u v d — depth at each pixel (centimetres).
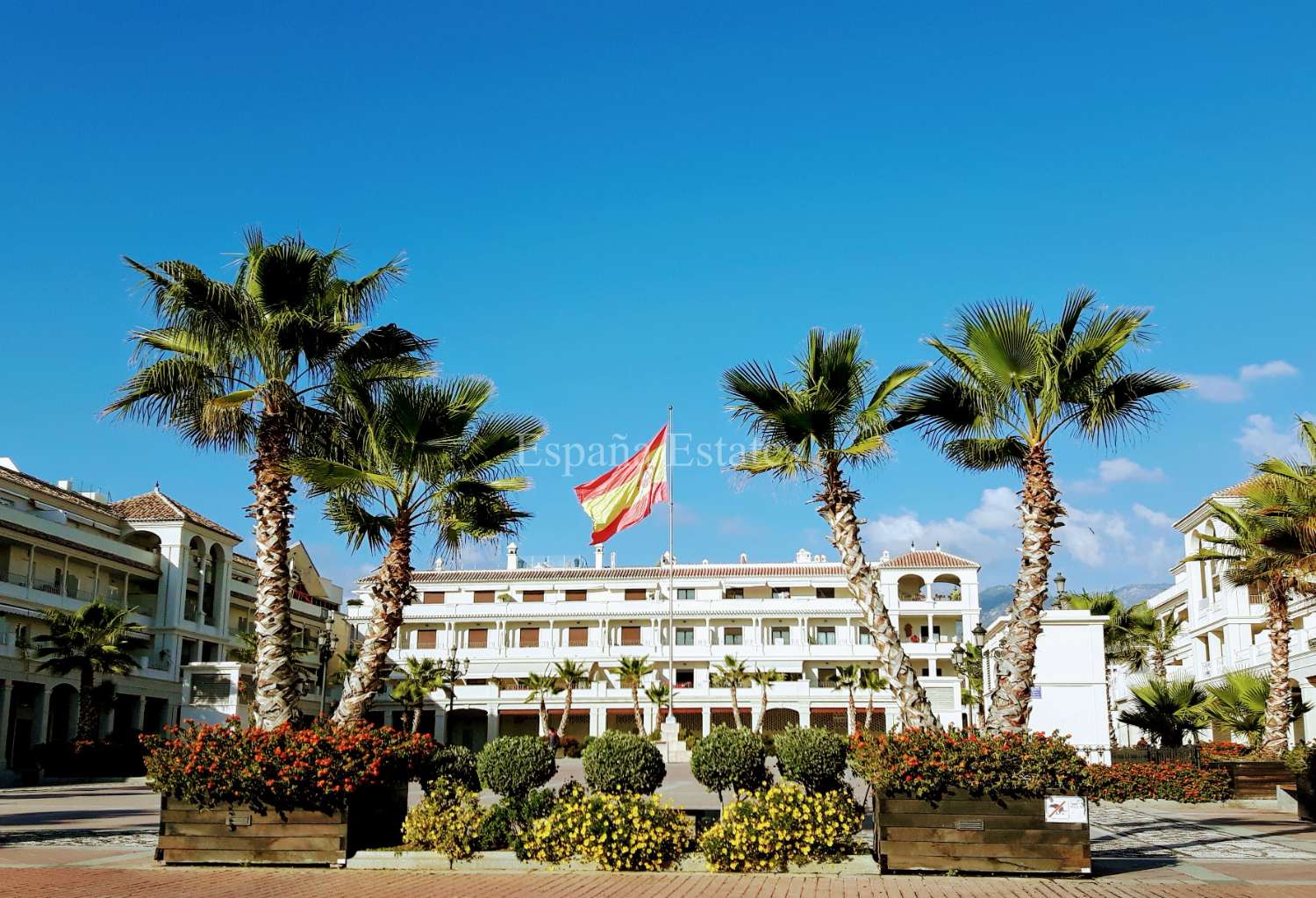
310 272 1953
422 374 1941
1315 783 2283
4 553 5131
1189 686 3284
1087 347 1769
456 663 7425
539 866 1574
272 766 1603
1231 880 1446
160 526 6131
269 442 1895
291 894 1341
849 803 1612
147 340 1969
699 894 1332
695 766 1702
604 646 7988
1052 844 1484
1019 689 1694
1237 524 3025
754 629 8000
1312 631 4112
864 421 1830
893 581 7900
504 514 2127
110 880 1467
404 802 1805
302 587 7475
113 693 4881
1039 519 1766
